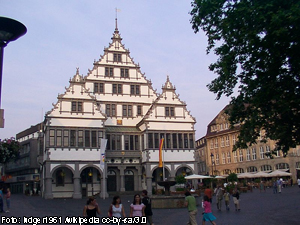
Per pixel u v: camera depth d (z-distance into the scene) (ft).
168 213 88.89
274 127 52.70
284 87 48.75
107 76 193.67
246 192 172.45
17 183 287.28
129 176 187.42
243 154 272.10
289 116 51.24
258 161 260.01
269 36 45.21
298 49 45.24
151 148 180.86
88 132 170.71
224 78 53.83
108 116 189.78
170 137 185.06
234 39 51.42
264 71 50.31
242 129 54.34
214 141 302.25
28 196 192.54
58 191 168.96
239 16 47.47
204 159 325.21
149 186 176.35
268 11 44.47
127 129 189.98
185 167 191.21
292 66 47.70
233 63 52.90
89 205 44.45
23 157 279.08
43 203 130.41
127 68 198.70
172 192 146.00
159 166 176.04
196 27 56.13
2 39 28.73
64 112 168.76
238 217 75.31
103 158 148.36
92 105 173.88
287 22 42.01
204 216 56.80
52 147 163.32
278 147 55.67
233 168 279.08
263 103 50.93
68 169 172.76
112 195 176.24
